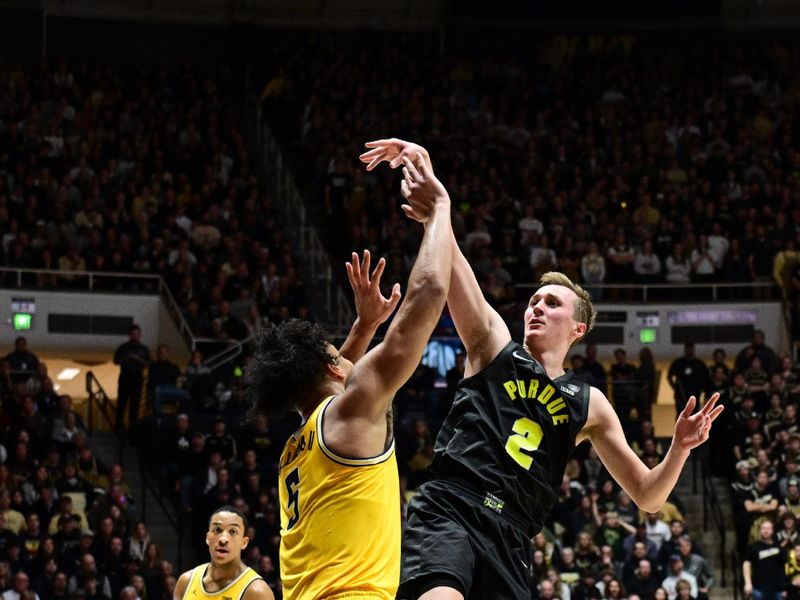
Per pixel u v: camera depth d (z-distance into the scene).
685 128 27.69
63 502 15.93
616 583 15.46
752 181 26.27
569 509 17.22
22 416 17.89
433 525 4.41
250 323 21.12
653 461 18.28
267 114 28.03
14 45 28.58
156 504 18.73
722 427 19.42
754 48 31.14
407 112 27.58
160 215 23.42
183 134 25.75
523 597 4.41
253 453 17.28
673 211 25.16
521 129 27.41
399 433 18.28
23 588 14.42
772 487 17.58
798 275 23.59
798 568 16.19
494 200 25.12
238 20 30.42
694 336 23.69
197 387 19.23
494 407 4.56
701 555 18.05
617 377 20.83
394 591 3.80
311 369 3.93
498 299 21.61
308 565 3.78
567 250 23.78
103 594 15.12
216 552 7.58
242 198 24.47
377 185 25.11
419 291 3.86
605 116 28.17
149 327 22.33
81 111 25.88
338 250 24.16
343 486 3.75
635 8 31.20
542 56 31.08
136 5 29.62
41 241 22.16
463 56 31.39
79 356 22.17
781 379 19.62
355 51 29.75
